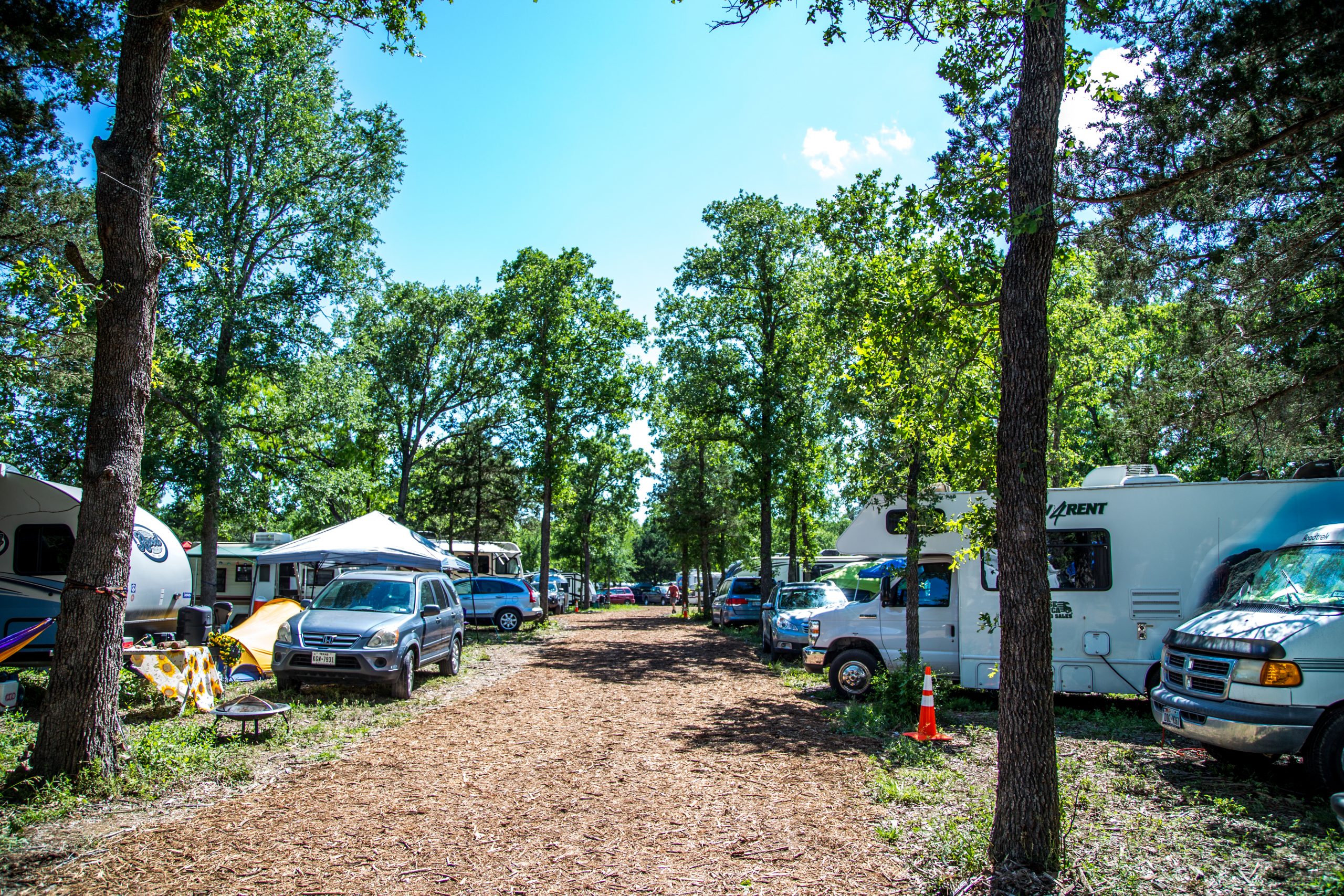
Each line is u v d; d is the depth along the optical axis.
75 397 16.47
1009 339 4.71
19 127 10.23
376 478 33.47
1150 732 8.98
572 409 26.75
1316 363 10.84
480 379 29.62
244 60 19.53
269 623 12.87
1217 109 8.96
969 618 10.81
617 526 48.94
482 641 21.44
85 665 6.12
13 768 6.61
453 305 29.58
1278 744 6.32
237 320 19.83
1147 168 9.28
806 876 4.60
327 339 21.58
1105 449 25.48
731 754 7.70
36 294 7.27
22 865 4.67
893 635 11.27
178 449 19.95
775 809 5.88
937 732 8.38
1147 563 10.27
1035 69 4.76
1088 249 10.45
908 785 6.49
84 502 6.31
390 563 14.40
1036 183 4.68
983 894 4.21
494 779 6.68
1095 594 10.38
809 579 35.88
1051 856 4.31
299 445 21.38
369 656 10.59
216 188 19.91
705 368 24.56
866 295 8.70
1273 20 8.19
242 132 20.48
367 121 21.81
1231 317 11.22
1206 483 10.22
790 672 14.08
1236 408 12.38
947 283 6.35
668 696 11.62
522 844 5.11
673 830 5.40
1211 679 6.85
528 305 26.16
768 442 23.41
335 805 5.91
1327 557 7.24
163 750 7.02
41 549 10.88
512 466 29.55
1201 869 4.64
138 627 12.02
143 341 6.64
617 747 7.98
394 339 29.45
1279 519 9.95
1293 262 10.14
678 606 53.31
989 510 8.34
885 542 11.25
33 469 21.12
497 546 35.94
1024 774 4.38
